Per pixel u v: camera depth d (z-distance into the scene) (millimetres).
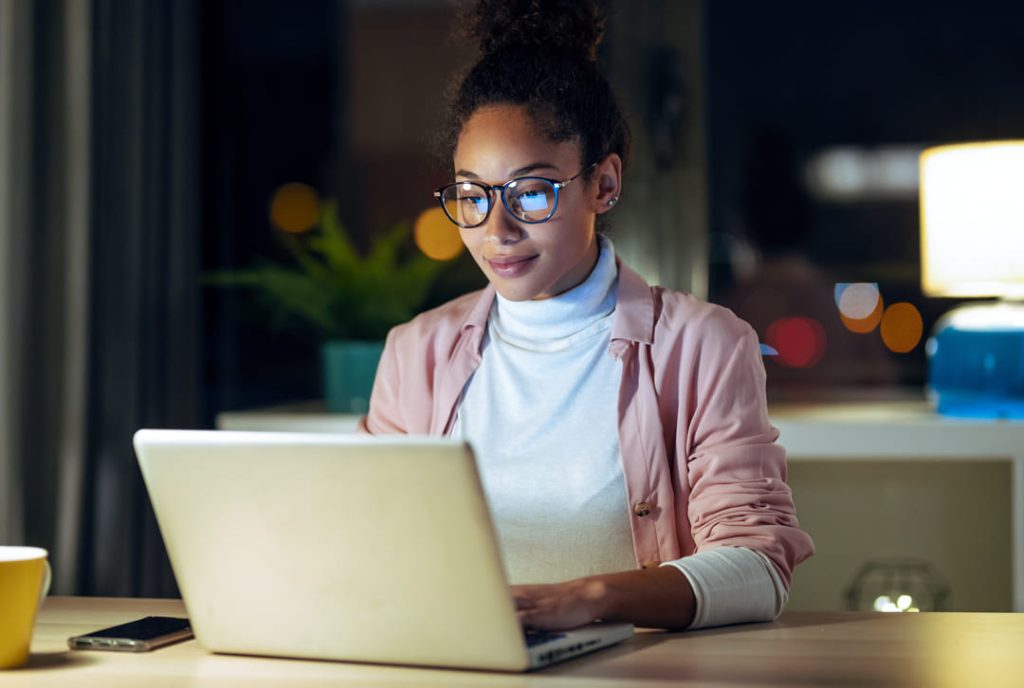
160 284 3135
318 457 969
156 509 1061
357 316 2861
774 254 3209
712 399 1347
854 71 3189
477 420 1437
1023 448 2471
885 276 3168
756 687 938
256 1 3465
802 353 3182
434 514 947
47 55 2764
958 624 1172
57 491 2795
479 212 1323
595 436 1380
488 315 1472
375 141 3436
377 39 3438
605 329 1411
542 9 1375
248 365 3439
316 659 1050
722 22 3223
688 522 1373
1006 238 2416
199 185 3336
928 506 2672
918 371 3146
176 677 998
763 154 3215
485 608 966
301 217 3451
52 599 1344
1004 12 3146
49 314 2775
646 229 3186
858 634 1128
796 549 1254
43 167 2756
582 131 1340
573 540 1377
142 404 3064
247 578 1040
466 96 1369
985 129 3158
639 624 1127
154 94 3096
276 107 3463
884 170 3182
